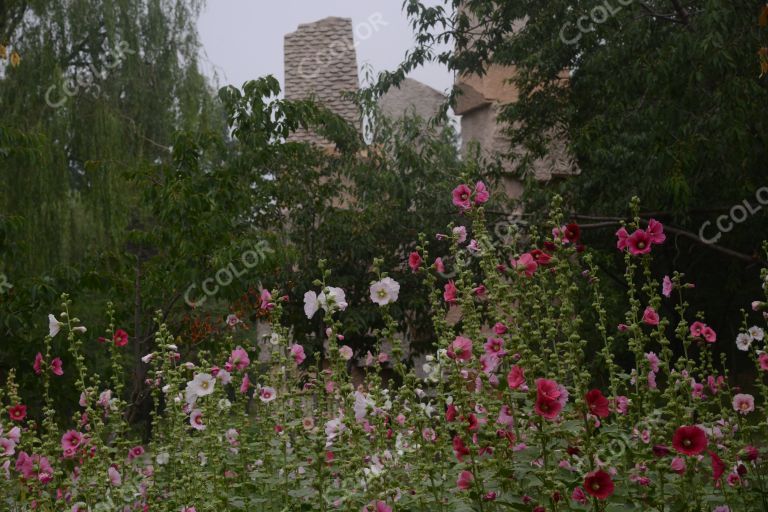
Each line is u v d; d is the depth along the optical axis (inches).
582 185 393.4
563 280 128.1
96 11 539.5
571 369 124.2
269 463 158.7
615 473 117.3
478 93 574.9
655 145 350.0
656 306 144.8
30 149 383.9
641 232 145.3
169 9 570.9
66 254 466.0
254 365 177.0
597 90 408.2
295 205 455.2
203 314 379.6
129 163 496.7
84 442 171.2
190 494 149.9
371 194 456.4
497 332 134.1
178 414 163.6
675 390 132.0
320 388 163.8
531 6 434.6
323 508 129.4
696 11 368.8
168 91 555.5
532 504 114.4
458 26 482.6
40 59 504.1
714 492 140.0
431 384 142.6
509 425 124.4
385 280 131.3
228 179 349.1
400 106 612.1
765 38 333.4
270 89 368.8
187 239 331.0
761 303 155.2
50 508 162.1
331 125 449.1
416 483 133.6
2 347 338.3
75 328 168.7
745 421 157.6
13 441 168.2
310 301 136.6
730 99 328.2
